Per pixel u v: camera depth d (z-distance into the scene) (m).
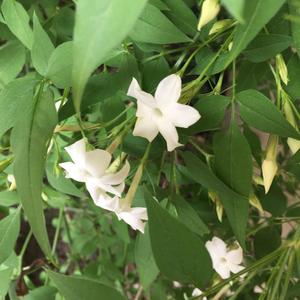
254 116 0.12
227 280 0.12
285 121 0.11
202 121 0.12
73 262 0.24
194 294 0.16
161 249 0.11
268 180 0.13
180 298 0.17
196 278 0.11
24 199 0.10
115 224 0.17
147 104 0.11
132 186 0.13
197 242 0.11
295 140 0.13
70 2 0.17
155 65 0.13
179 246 0.11
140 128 0.12
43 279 0.24
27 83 0.12
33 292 0.17
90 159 0.12
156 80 0.13
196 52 0.13
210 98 0.12
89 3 0.06
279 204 0.16
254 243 0.16
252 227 0.17
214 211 0.16
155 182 0.15
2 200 0.15
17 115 0.11
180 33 0.12
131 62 0.13
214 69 0.12
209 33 0.12
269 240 0.16
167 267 0.11
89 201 0.19
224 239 0.16
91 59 0.06
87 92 0.12
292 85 0.12
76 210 0.22
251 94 0.12
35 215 0.10
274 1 0.07
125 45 0.13
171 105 0.11
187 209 0.15
